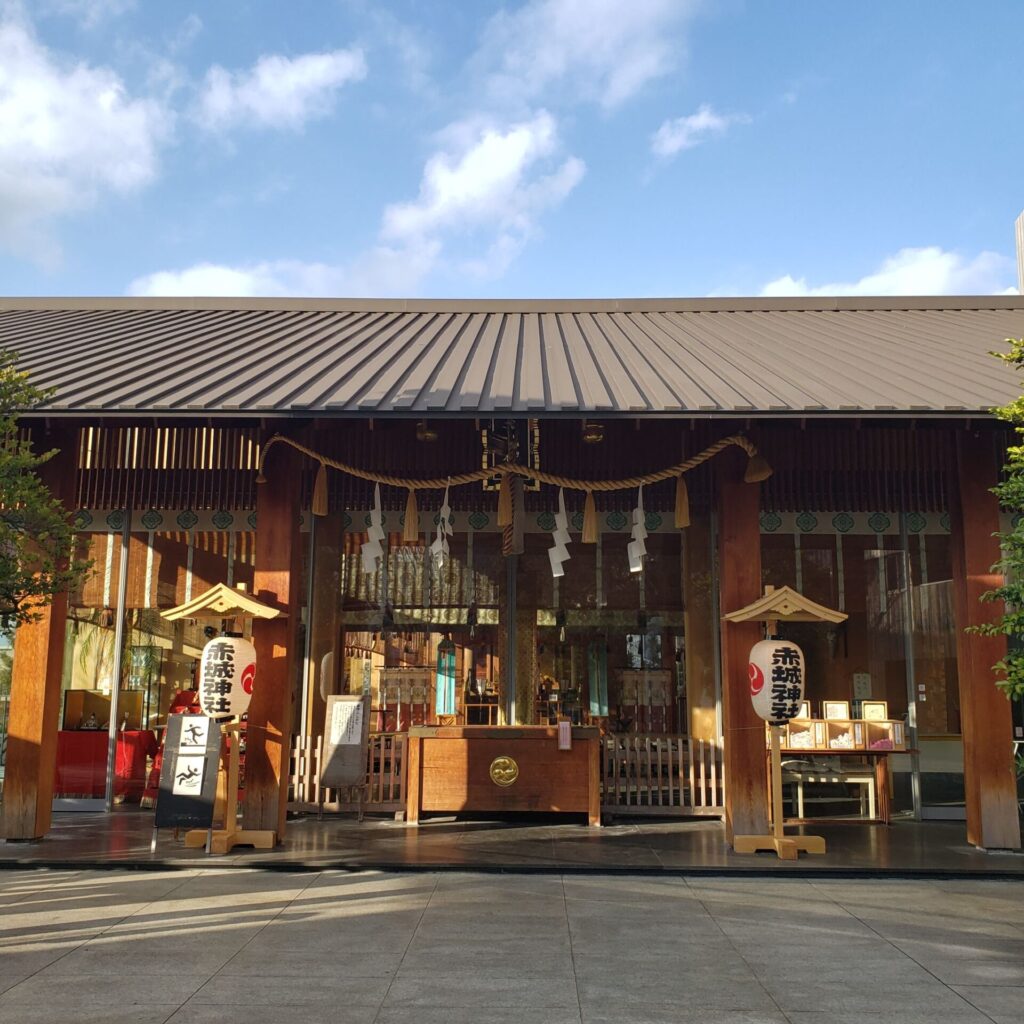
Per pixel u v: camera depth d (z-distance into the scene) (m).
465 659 11.52
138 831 9.52
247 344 11.21
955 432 9.16
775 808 8.54
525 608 11.56
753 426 8.91
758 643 8.67
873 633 11.07
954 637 11.07
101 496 11.46
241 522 11.42
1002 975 5.26
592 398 8.26
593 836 9.43
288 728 9.02
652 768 11.13
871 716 10.71
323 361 10.13
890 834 9.74
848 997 4.90
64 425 8.62
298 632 11.48
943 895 7.17
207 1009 4.68
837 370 9.65
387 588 11.62
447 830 9.76
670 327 13.03
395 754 10.87
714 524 11.46
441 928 6.13
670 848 8.80
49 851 8.42
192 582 11.38
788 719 8.55
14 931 6.01
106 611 11.42
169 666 11.34
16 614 6.90
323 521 11.70
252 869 7.86
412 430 10.63
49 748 9.08
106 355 10.33
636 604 11.50
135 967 5.32
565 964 5.42
